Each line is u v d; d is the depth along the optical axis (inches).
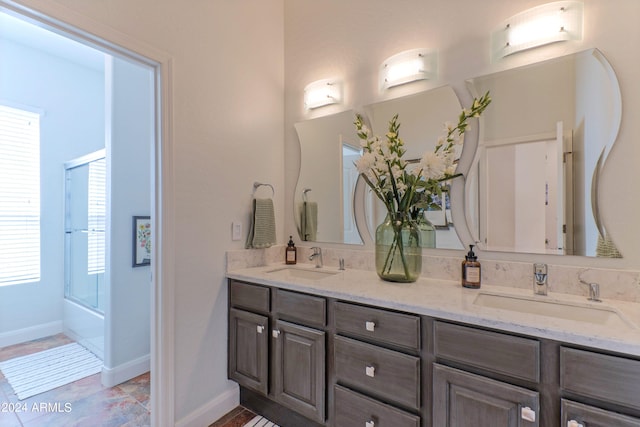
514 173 59.8
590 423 36.2
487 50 63.0
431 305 47.9
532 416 39.2
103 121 146.9
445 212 66.5
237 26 79.7
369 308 53.7
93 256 114.9
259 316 69.2
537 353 39.3
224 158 75.5
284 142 93.8
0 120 118.3
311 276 80.2
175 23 65.6
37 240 125.8
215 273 73.1
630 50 50.1
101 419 72.3
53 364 100.3
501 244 60.7
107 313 87.5
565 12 54.8
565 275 54.0
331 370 58.7
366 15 79.4
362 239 79.7
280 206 92.1
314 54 88.3
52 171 130.4
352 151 81.0
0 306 116.6
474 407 43.4
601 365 35.7
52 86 131.4
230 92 77.4
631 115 49.9
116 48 56.7
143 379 90.4
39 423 70.8
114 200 88.9
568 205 54.8
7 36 117.9
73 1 50.6
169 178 63.9
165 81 63.6
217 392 72.8
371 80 78.3
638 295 48.6
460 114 64.2
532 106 58.3
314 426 64.0
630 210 49.8
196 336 68.8
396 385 50.4
